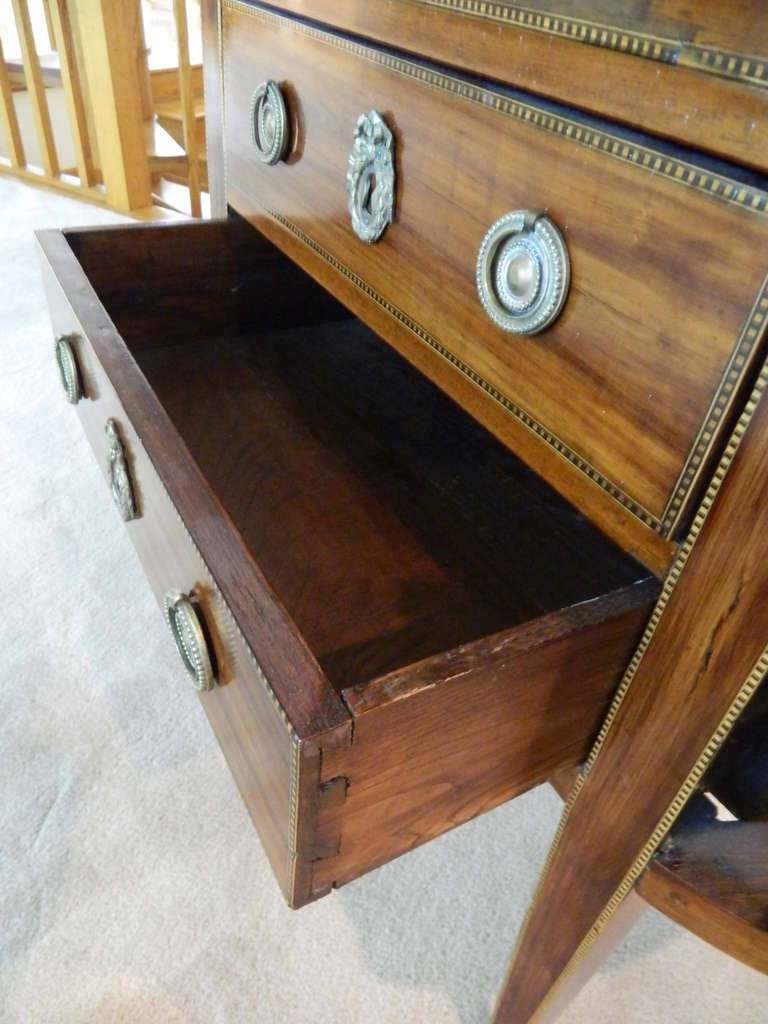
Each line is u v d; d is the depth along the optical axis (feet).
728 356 0.96
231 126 2.44
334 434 2.57
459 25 1.26
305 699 1.14
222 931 2.31
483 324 1.40
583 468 1.24
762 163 0.85
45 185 6.79
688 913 1.38
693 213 0.95
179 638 1.65
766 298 0.89
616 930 1.63
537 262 1.19
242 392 2.76
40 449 4.03
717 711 1.16
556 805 2.72
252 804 1.58
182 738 2.80
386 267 1.69
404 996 2.21
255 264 2.94
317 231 2.00
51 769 2.68
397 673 1.17
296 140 2.01
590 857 1.56
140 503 1.99
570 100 1.07
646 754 1.34
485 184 1.30
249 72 2.20
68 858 2.45
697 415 1.02
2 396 4.34
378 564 2.10
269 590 1.33
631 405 1.12
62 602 3.26
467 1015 2.18
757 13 0.80
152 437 1.69
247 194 2.45
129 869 2.44
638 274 1.05
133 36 5.61
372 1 1.49
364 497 2.32
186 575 1.57
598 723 1.50
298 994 2.19
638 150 0.99
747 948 1.32
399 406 2.74
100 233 2.62
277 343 3.07
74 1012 2.13
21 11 5.87
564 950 1.75
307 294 3.10
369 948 2.30
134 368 1.92
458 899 2.43
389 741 1.19
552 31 1.07
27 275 5.45
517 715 1.34
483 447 2.56
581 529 2.25
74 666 3.01
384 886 2.46
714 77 0.87
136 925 2.31
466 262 1.40
